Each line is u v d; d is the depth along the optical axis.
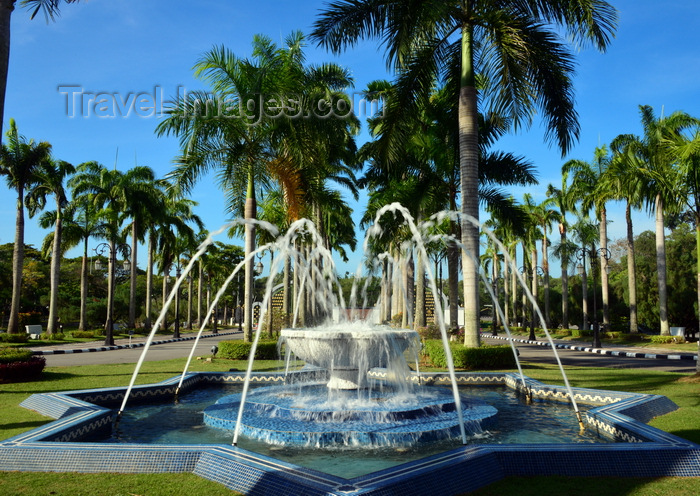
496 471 4.91
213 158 17.25
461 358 14.40
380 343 8.69
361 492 3.92
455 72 17.19
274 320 31.08
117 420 7.88
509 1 15.00
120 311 56.72
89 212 37.88
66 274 58.25
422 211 20.95
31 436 5.66
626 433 6.14
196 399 10.02
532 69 15.22
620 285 46.62
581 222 39.66
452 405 8.08
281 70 17.44
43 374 12.69
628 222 32.53
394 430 6.57
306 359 9.29
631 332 32.06
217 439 6.74
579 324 51.44
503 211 19.70
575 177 35.84
